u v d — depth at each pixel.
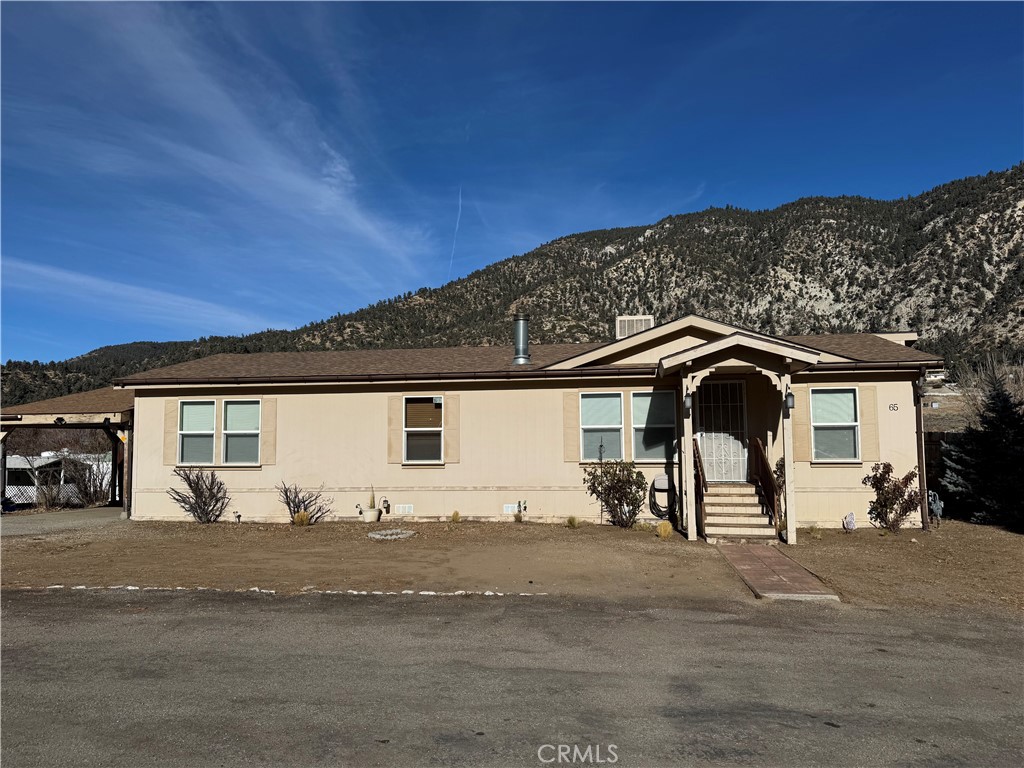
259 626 6.97
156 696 5.08
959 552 11.31
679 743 4.30
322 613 7.50
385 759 4.07
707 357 12.68
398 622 7.15
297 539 13.02
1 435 17.83
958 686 5.36
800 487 14.27
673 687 5.30
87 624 7.02
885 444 14.20
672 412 14.83
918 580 9.27
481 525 14.56
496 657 6.02
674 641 6.53
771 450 14.09
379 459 15.45
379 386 15.57
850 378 14.38
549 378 15.15
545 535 13.20
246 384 15.69
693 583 9.10
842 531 13.73
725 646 6.38
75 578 9.29
